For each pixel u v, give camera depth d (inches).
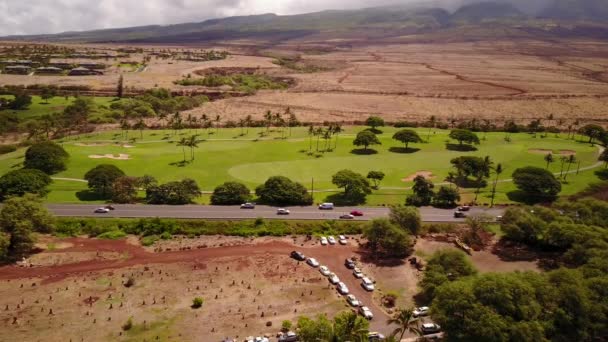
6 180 5506.9
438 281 3796.8
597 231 4527.6
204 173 6815.9
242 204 5738.2
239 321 3528.5
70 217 5167.3
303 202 5841.5
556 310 3225.9
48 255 4453.7
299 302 3801.7
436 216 5595.5
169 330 3405.5
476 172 6658.5
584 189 6540.4
